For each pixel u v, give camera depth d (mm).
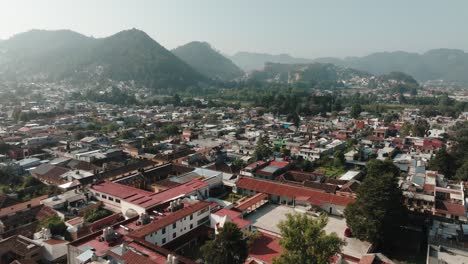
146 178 107812
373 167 104688
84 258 50562
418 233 73938
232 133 194125
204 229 70812
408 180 106125
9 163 118188
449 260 60969
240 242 51625
